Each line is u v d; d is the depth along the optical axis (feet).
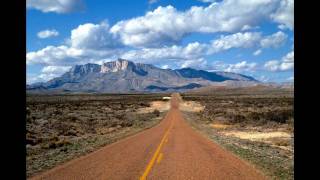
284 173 43.86
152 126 147.64
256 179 39.04
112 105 331.98
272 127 135.33
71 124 141.08
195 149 68.08
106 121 169.27
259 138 106.52
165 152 62.95
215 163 50.34
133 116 223.71
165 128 134.72
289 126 134.21
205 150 66.49
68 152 64.34
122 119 191.52
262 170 45.83
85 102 402.11
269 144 90.38
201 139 90.53
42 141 86.48
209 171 43.73
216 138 96.07
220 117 197.36
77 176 39.83
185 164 49.08
